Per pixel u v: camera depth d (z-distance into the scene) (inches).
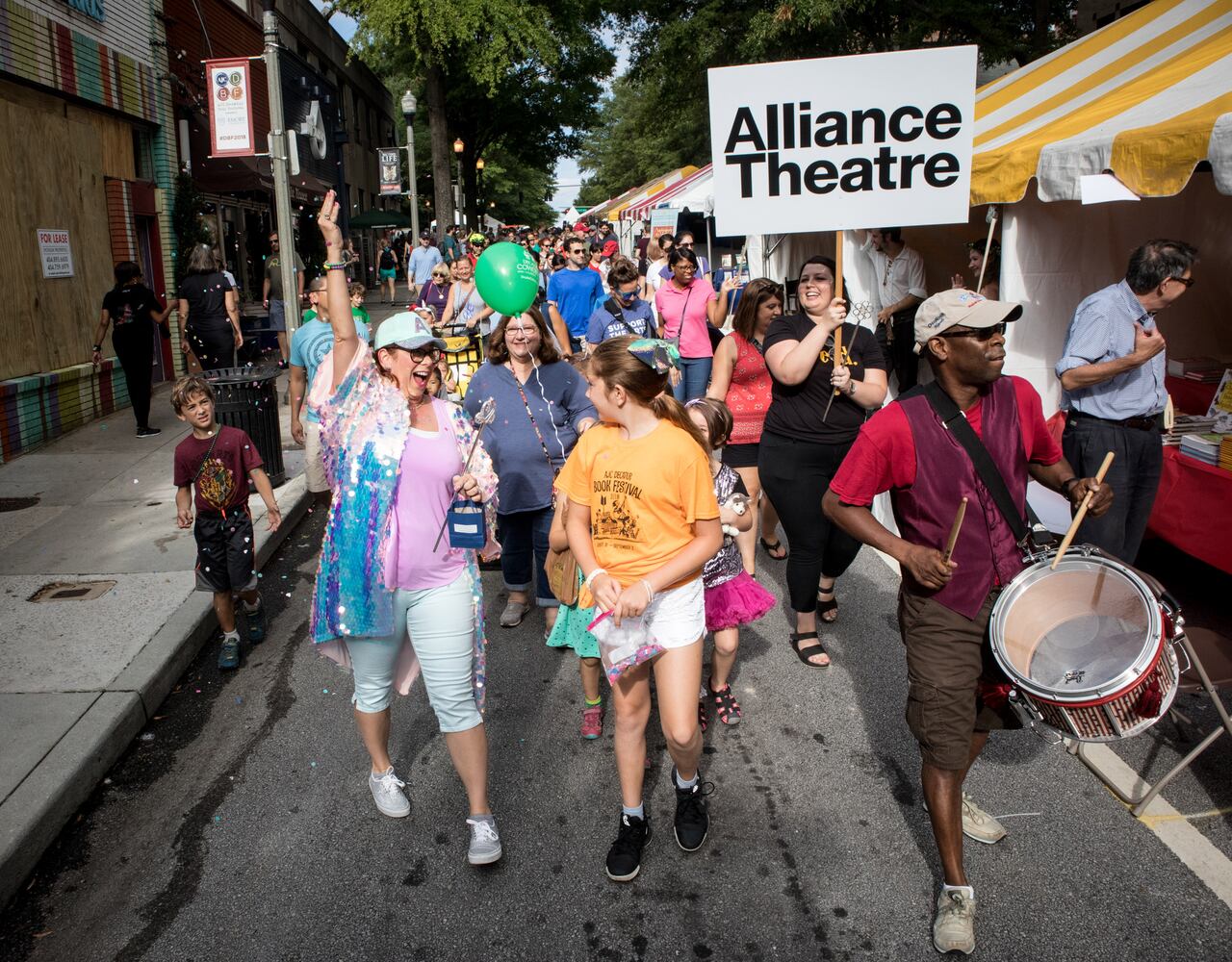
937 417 115.6
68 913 128.0
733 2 794.2
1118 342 174.7
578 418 204.8
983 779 152.3
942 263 385.1
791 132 180.4
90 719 166.4
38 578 236.1
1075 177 206.4
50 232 391.2
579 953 118.6
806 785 153.3
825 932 121.1
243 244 741.3
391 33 994.7
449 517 130.3
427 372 128.0
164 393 490.6
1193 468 202.8
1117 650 109.6
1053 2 682.2
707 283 354.9
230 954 119.6
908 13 701.9
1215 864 130.0
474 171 1720.0
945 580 111.2
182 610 214.2
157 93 508.4
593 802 150.8
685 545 127.0
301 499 305.3
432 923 124.5
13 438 356.2
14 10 366.6
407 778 158.2
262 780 158.9
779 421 188.5
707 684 183.3
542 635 215.8
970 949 115.3
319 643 136.8
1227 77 206.4
